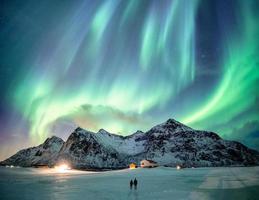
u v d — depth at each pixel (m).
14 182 80.62
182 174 108.00
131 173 118.19
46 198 49.16
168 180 83.44
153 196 49.97
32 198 49.28
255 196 48.47
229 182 72.19
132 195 51.69
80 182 79.88
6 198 49.53
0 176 108.75
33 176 110.75
